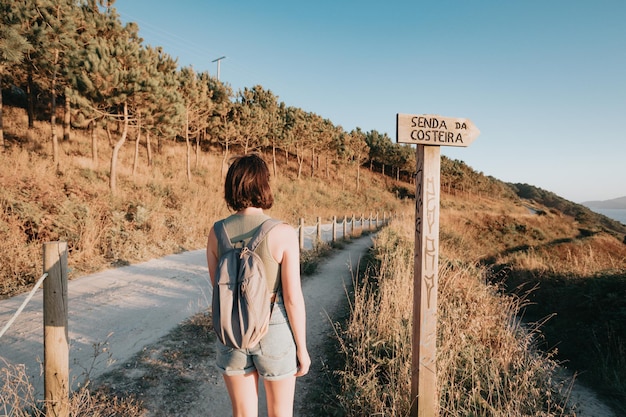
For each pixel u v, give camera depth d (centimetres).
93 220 811
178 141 3681
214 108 2730
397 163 6650
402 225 1595
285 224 158
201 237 1105
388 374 343
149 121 1466
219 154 3703
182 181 2034
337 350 418
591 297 595
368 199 4641
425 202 265
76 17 1492
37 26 1318
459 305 502
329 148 4891
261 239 151
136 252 823
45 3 1384
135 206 1059
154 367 357
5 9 1143
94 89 1268
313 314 566
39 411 242
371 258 934
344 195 4266
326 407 309
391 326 416
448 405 295
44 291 234
